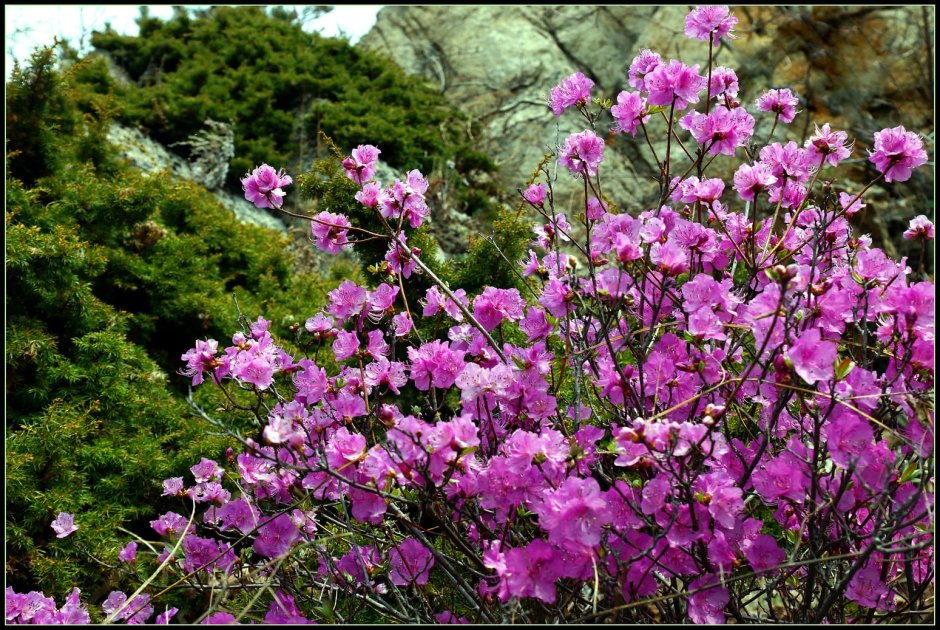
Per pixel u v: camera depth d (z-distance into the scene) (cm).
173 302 360
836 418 144
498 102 966
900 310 141
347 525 151
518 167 855
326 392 171
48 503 227
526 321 176
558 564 128
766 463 151
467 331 181
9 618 161
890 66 781
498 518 142
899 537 143
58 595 210
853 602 158
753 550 143
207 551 172
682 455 126
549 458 131
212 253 446
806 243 174
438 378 164
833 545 138
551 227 195
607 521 122
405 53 1089
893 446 158
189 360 169
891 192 692
